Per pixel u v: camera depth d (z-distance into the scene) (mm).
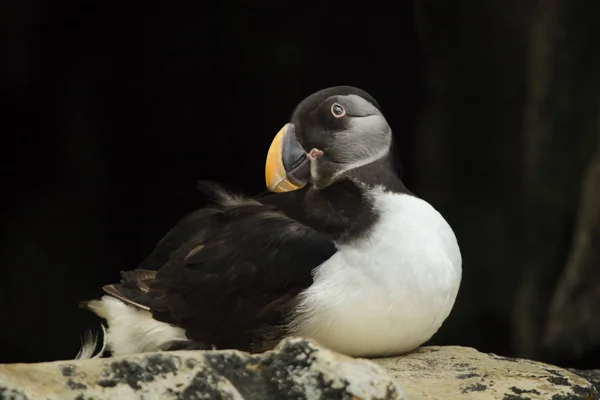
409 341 6488
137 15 14445
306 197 6738
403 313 6230
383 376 4758
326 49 14562
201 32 14523
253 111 14711
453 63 14141
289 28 14547
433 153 14273
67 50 14438
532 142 13062
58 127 14664
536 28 12945
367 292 6152
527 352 12867
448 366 6359
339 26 14516
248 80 14656
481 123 14008
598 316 11578
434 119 14320
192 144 14781
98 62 14562
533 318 12914
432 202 14227
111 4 14344
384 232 6250
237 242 6531
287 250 6316
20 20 14125
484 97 14000
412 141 14523
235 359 4840
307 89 14633
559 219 12945
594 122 12633
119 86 14688
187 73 14633
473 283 13758
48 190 14680
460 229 13992
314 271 6250
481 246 13797
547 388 5906
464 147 14117
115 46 14562
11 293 14180
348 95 6730
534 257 13148
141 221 14812
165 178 14805
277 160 6738
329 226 6426
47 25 14289
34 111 14562
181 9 14445
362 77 14562
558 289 12016
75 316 14367
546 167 12945
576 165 12789
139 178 14812
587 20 12508
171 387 4672
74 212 14688
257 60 14594
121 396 4562
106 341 6973
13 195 14516
